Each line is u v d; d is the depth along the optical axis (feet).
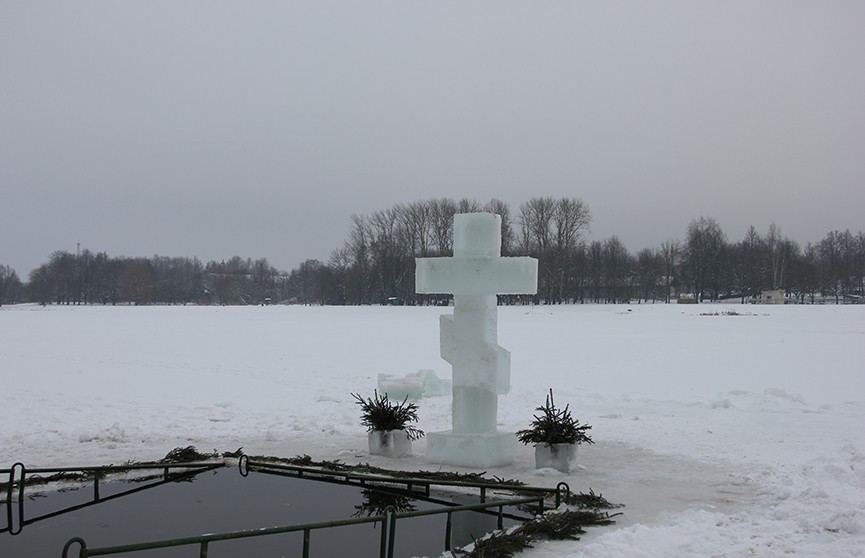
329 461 35.81
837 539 23.66
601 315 234.58
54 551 21.94
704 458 37.32
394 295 383.45
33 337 129.18
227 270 545.03
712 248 404.16
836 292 402.11
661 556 22.12
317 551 22.38
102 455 37.68
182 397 59.72
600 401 57.06
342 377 73.20
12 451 38.78
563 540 24.08
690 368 81.10
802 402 55.36
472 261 35.50
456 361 36.45
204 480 31.81
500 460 35.58
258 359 92.22
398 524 25.71
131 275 478.59
